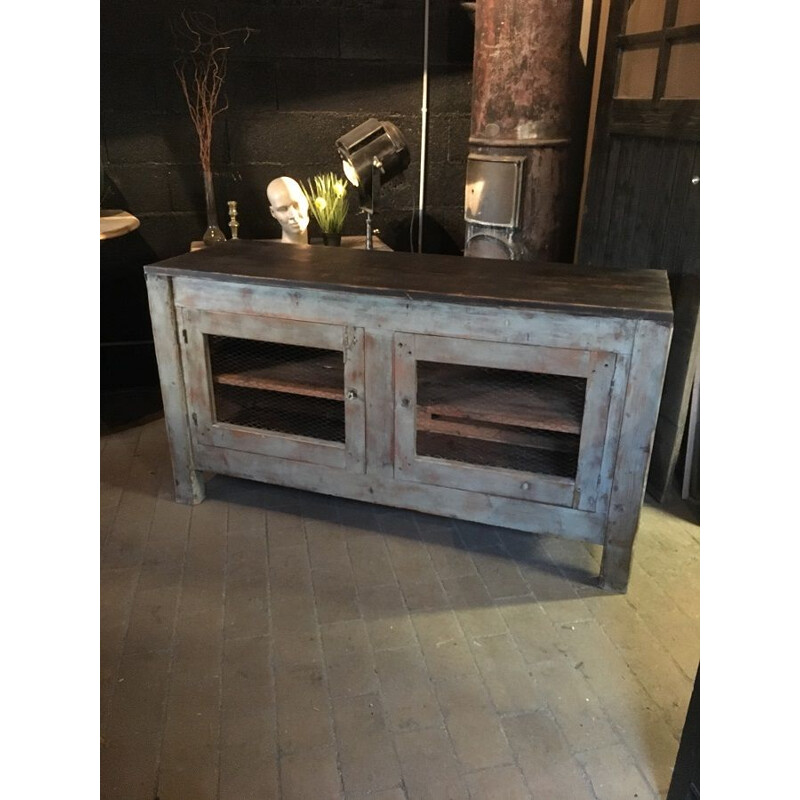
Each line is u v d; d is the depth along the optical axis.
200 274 2.10
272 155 3.12
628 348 1.78
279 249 2.45
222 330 2.17
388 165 2.79
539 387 2.14
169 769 1.49
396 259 2.30
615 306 1.76
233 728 1.59
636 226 2.58
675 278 2.33
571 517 2.02
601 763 1.51
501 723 1.61
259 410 2.36
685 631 1.89
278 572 2.10
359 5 2.95
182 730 1.58
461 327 1.90
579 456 1.94
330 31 2.97
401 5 2.97
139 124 2.97
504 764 1.51
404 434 2.09
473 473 2.07
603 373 1.83
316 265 2.20
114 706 1.64
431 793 1.44
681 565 2.16
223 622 1.90
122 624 1.89
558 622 1.92
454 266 2.21
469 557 2.18
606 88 2.76
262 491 2.53
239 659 1.78
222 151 3.08
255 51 2.95
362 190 2.84
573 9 2.44
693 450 2.44
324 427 2.29
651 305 1.77
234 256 2.32
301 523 2.35
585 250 2.96
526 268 2.18
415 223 3.34
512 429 2.08
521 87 2.48
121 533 2.28
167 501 2.46
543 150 2.56
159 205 3.11
